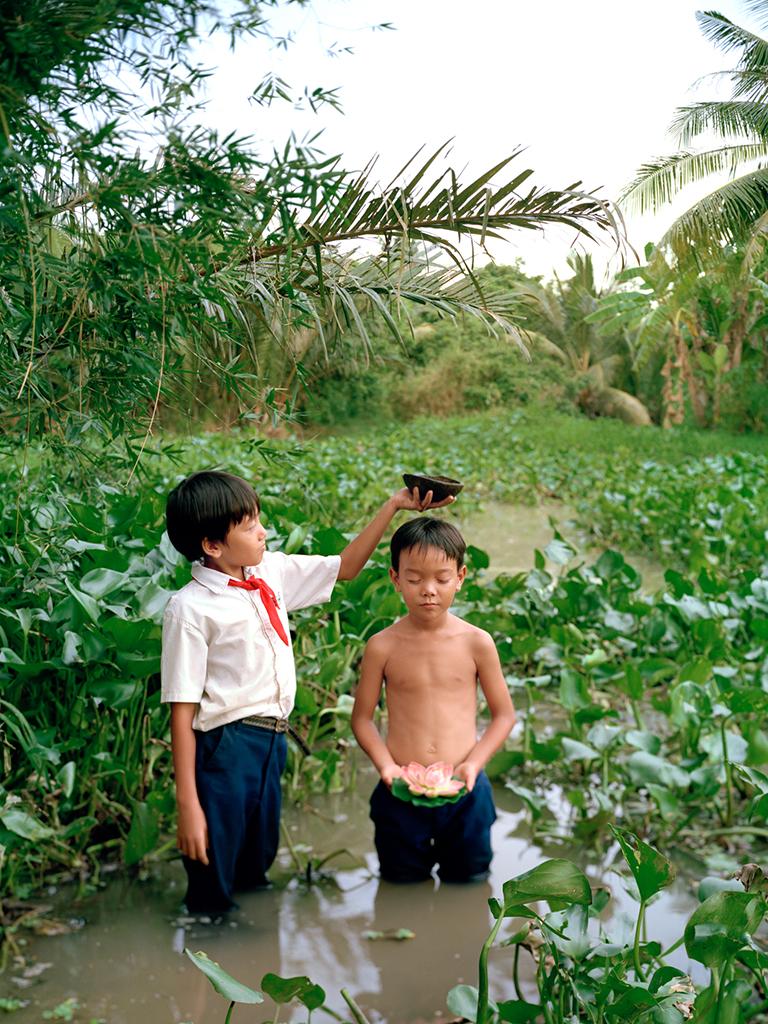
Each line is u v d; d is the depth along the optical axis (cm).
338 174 168
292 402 247
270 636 245
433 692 264
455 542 260
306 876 270
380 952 234
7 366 203
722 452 1684
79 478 288
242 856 256
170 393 227
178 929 243
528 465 1325
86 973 223
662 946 235
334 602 359
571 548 466
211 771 240
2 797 233
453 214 210
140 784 297
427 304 236
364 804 323
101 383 221
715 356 1955
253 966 228
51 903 253
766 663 367
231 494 237
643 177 1340
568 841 294
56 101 157
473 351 2428
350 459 1168
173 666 235
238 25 150
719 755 299
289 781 334
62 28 140
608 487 1108
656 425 2470
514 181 209
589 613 438
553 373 2461
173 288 187
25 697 283
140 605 278
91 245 179
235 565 244
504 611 450
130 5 142
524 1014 180
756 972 180
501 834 301
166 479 607
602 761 330
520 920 248
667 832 297
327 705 364
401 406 2430
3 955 229
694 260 1246
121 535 341
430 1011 211
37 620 271
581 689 336
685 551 764
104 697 260
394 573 267
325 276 229
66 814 286
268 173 162
